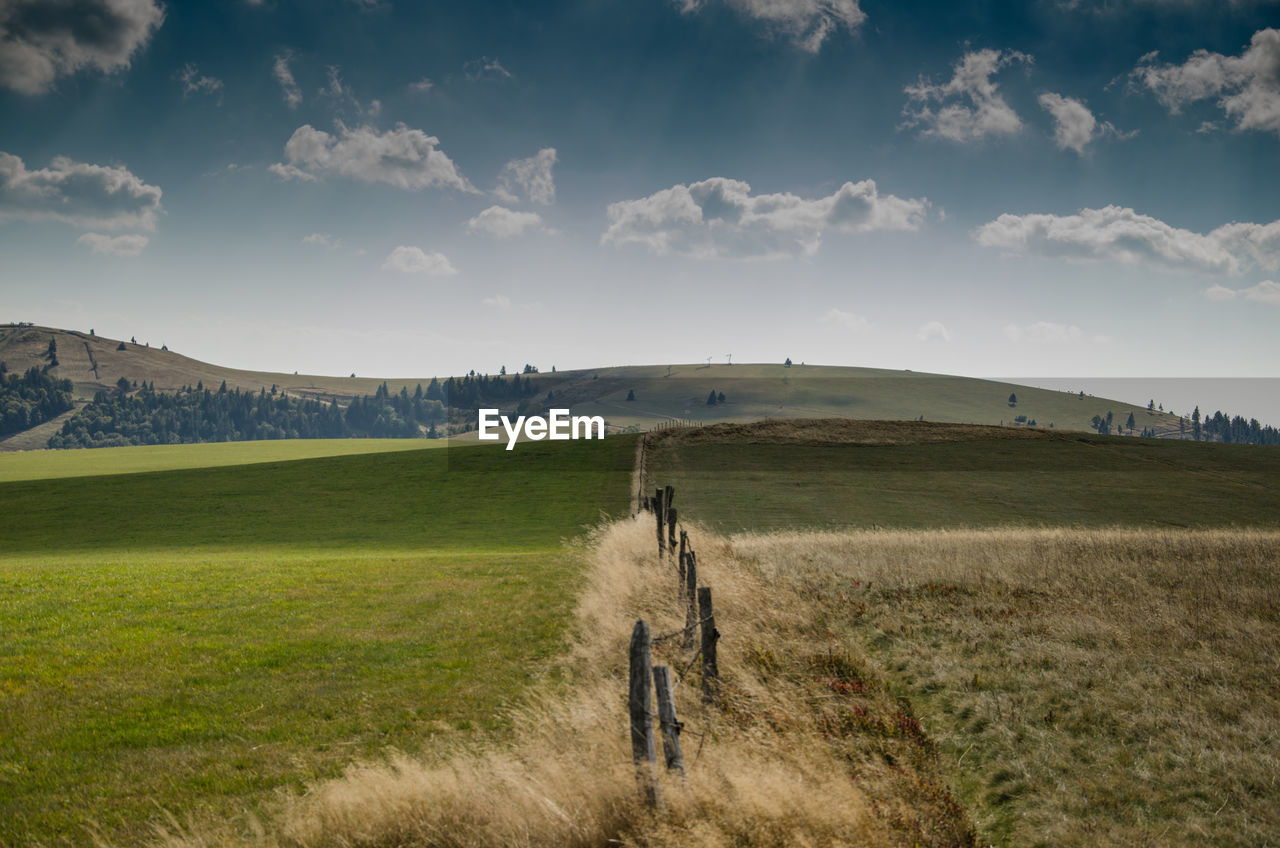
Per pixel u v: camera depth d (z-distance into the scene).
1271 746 7.98
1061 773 7.54
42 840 6.47
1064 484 59.66
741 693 8.52
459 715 9.33
